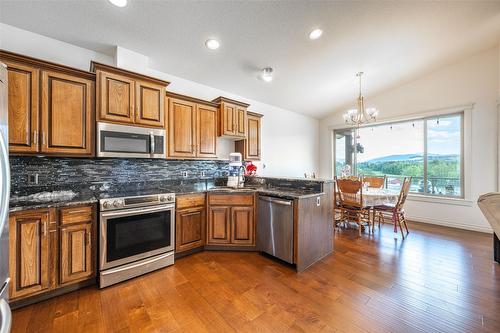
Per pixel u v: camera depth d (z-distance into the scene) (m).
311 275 2.20
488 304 1.73
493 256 2.59
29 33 2.16
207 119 3.15
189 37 2.44
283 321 1.55
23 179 2.03
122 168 2.65
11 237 1.57
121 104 2.27
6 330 0.89
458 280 2.08
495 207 2.34
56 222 1.77
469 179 3.66
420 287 1.97
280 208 2.44
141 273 2.16
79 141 2.07
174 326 1.50
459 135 3.85
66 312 1.62
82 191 2.35
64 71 1.99
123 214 2.05
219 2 2.02
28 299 1.69
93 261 1.95
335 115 5.59
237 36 2.50
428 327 1.49
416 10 2.41
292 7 2.17
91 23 2.11
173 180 3.12
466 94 3.67
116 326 1.49
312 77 3.70
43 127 1.88
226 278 2.13
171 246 2.41
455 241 3.11
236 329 1.47
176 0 1.95
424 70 3.92
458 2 2.37
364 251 2.78
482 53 3.52
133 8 1.98
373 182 4.30
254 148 3.89
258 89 3.93
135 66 2.59
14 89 1.76
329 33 2.61
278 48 2.79
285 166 5.03
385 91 4.60
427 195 4.17
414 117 4.25
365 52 3.13
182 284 2.02
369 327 1.49
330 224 2.74
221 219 2.77
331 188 2.77
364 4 2.24
